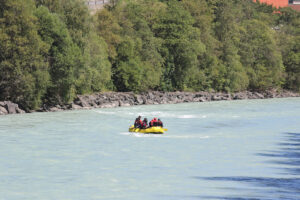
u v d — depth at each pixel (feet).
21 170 306.35
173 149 392.27
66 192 252.83
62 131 506.07
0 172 301.02
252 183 269.85
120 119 643.86
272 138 466.29
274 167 315.99
